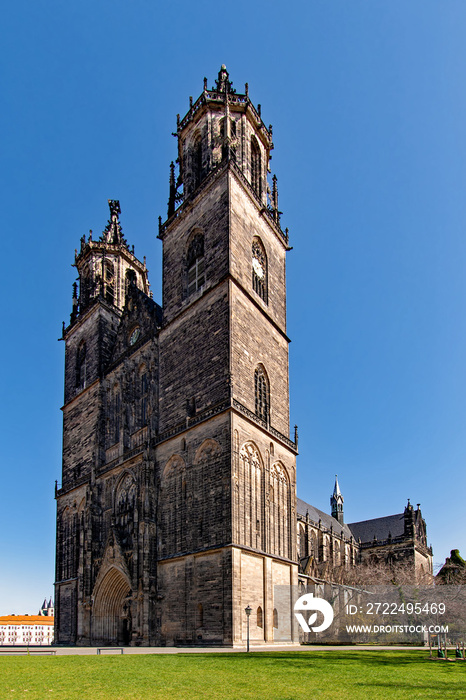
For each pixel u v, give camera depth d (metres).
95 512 86.31
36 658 43.91
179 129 93.62
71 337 111.69
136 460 80.25
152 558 70.56
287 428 82.12
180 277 83.06
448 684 29.48
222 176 80.06
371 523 195.12
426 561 183.38
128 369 89.00
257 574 65.19
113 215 116.56
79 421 101.00
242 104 89.94
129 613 75.06
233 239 76.69
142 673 32.09
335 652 54.12
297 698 23.50
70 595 91.06
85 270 113.75
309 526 140.62
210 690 25.58
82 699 23.06
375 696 24.53
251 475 68.81
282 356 84.81
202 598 62.78
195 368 74.62
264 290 85.19
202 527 65.81
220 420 67.50
